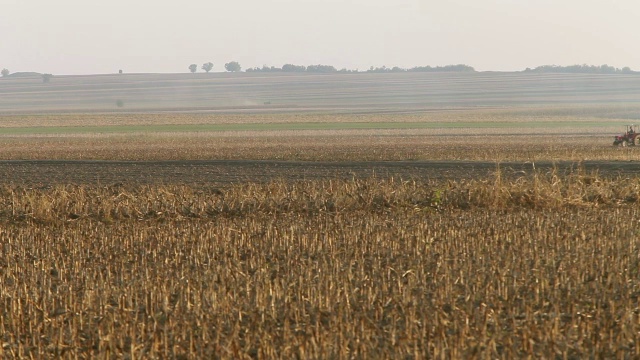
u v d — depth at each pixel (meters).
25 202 36.91
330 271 21.75
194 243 27.28
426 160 69.88
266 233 28.64
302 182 48.03
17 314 18.12
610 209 36.06
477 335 15.97
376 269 22.03
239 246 26.50
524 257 23.47
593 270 21.55
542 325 16.55
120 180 53.91
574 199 38.16
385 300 18.88
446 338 15.66
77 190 41.94
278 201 37.66
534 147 99.44
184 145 112.94
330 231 29.14
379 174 55.66
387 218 33.28
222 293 19.20
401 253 24.61
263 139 133.00
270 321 17.16
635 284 20.28
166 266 23.45
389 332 16.27
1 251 26.52
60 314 18.34
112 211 36.53
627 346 15.48
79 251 26.19
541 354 14.98
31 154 88.56
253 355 15.73
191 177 55.34
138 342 16.33
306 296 19.23
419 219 32.53
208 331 16.67
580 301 18.50
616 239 26.50
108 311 18.28
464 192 38.66
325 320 17.55
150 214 36.50
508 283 20.17
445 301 18.66
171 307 18.66
